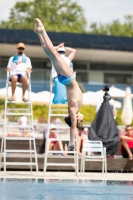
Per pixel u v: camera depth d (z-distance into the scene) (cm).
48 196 1599
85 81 6391
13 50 6016
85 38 6347
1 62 6103
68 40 6106
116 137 3422
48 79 6188
